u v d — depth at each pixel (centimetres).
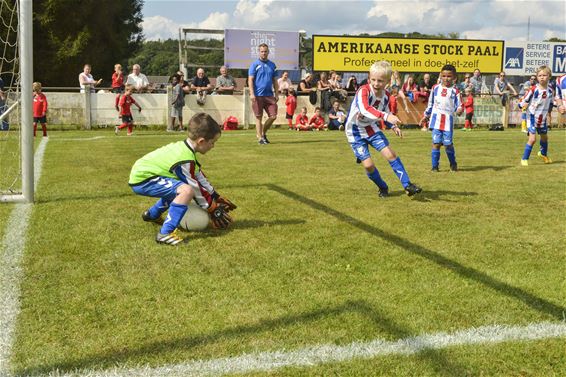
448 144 738
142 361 223
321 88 1775
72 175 673
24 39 492
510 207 504
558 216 469
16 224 425
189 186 386
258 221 443
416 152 998
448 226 432
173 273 321
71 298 284
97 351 230
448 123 732
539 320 262
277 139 1262
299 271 326
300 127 1689
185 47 2473
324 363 222
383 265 337
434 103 738
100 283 305
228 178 657
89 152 945
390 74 540
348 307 274
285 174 693
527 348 235
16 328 249
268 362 222
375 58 2145
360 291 295
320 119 1725
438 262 343
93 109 1614
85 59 2934
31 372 214
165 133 1455
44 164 777
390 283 307
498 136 1430
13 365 219
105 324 255
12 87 653
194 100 1677
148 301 281
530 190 592
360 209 490
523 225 437
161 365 220
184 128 1667
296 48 2344
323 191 577
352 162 821
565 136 1436
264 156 895
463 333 248
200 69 1708
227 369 217
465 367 220
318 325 254
